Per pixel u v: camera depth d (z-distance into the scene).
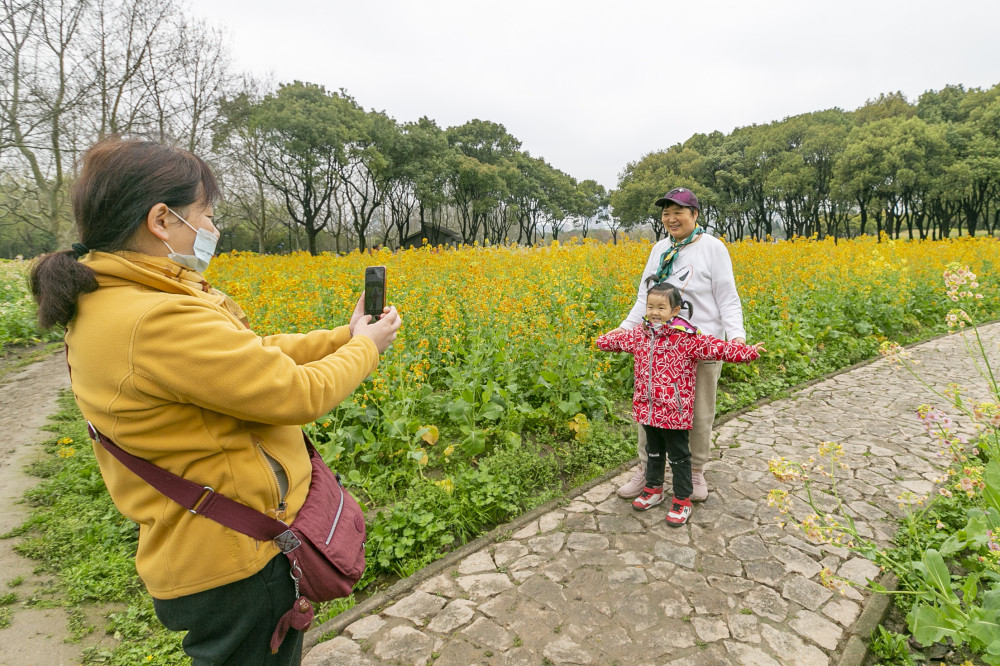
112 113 20.33
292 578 1.29
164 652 2.55
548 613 2.59
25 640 2.62
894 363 2.62
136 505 1.22
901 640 2.33
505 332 5.74
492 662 2.30
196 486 1.16
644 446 3.60
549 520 3.43
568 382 4.95
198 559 1.18
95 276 1.15
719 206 56.38
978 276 11.55
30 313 10.30
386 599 2.74
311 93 38.19
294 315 5.89
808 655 2.29
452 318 6.02
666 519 3.34
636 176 61.06
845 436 4.62
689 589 2.72
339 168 39.88
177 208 1.27
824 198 52.41
